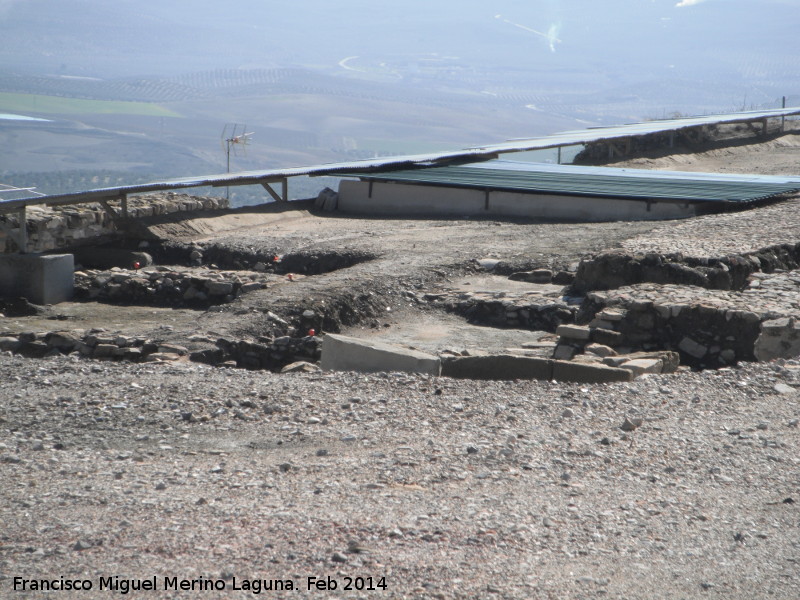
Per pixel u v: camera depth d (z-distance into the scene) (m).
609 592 5.18
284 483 6.90
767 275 15.87
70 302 21.00
